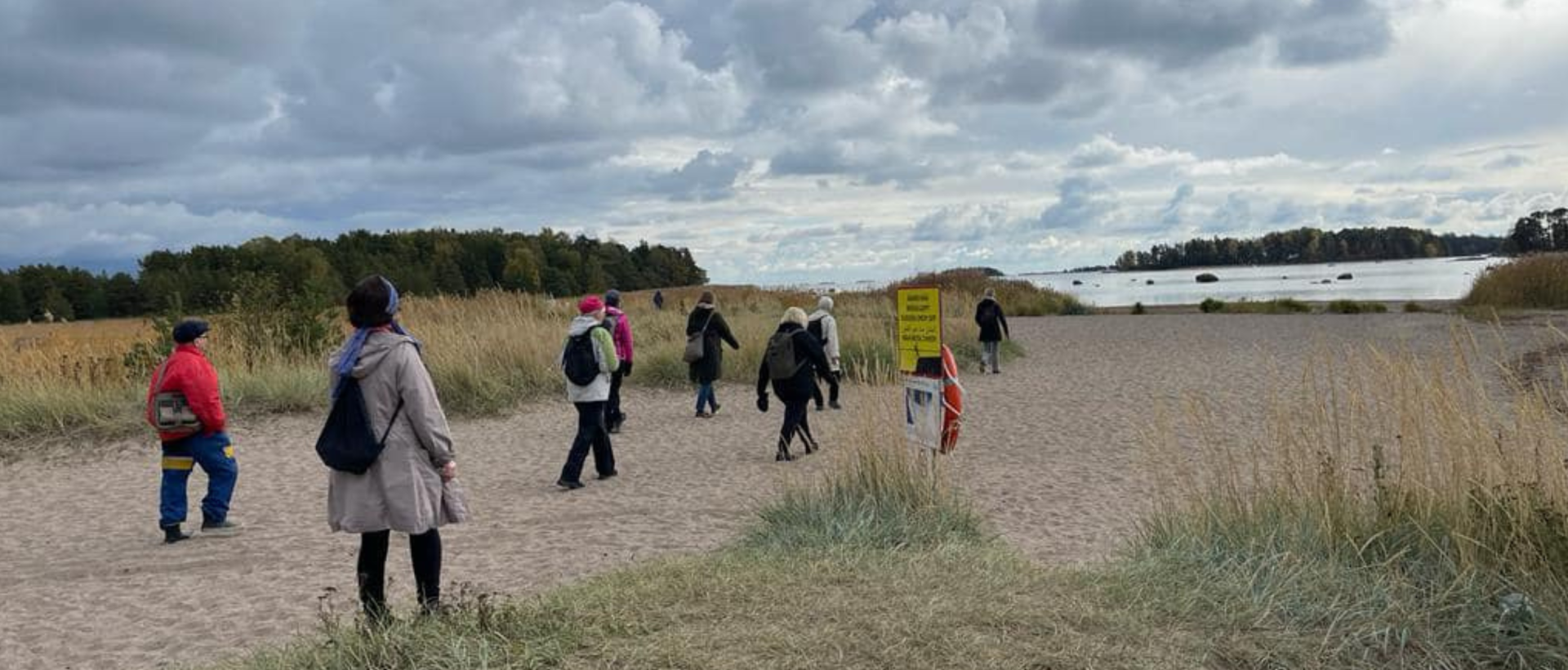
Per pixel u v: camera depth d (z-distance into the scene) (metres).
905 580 4.71
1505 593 4.40
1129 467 9.84
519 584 6.04
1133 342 27.38
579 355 9.40
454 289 55.94
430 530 4.49
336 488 4.36
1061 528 7.34
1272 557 4.86
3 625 5.73
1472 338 5.75
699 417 14.14
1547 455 4.91
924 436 6.79
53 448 11.98
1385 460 5.60
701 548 6.79
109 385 13.95
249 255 46.00
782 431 10.61
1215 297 64.12
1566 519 4.60
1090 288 99.25
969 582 4.68
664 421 13.90
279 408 13.88
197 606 5.96
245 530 8.06
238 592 6.24
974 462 10.36
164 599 6.15
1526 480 4.85
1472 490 4.89
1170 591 4.57
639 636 4.00
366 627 4.16
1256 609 4.34
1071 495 8.59
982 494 8.74
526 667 3.75
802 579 4.75
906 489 6.53
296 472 10.63
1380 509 5.20
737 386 17.16
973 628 4.05
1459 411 5.16
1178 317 39.97
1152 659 3.79
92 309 51.03
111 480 10.56
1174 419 12.67
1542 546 4.54
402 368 4.29
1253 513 5.55
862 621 4.11
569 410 14.84
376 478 4.29
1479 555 4.69
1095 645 3.88
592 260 68.81
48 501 9.64
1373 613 4.32
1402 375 5.48
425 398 4.32
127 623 5.70
